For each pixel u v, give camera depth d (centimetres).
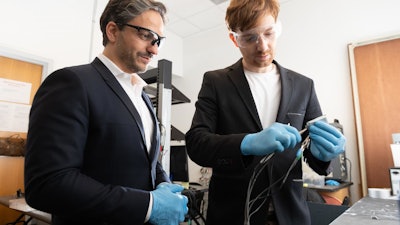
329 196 225
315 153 80
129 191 66
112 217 61
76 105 64
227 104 90
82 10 305
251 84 94
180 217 72
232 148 71
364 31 275
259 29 82
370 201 101
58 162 58
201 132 84
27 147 62
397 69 249
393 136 217
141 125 79
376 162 250
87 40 306
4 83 247
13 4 251
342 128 262
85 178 61
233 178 84
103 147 70
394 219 73
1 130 244
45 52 271
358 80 269
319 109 96
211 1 340
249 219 77
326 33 300
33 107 65
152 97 190
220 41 400
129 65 83
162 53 404
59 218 73
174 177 221
